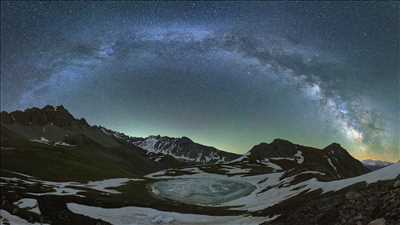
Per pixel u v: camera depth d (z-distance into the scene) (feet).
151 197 353.72
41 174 473.26
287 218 177.78
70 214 230.27
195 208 286.87
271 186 363.15
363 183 185.98
